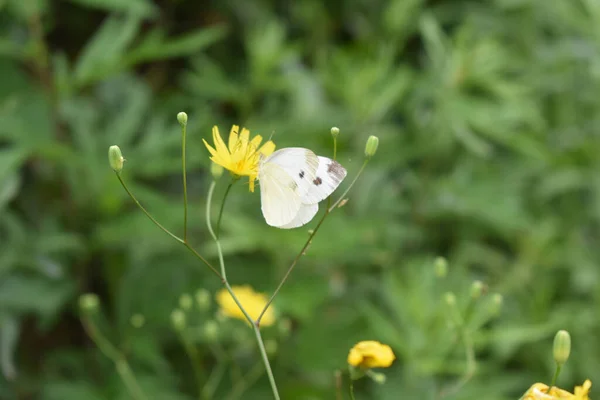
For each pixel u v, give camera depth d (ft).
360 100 3.60
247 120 3.77
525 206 3.93
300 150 2.47
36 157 3.28
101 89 3.72
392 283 3.18
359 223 3.20
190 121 3.56
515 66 4.12
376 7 4.63
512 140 3.61
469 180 3.67
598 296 3.59
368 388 3.18
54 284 3.06
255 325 2.52
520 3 4.06
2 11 3.31
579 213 3.90
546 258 3.66
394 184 3.82
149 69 4.35
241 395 3.14
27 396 3.16
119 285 3.22
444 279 3.27
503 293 3.53
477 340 3.07
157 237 3.10
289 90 3.92
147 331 3.14
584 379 3.41
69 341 3.52
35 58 3.16
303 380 3.20
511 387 3.12
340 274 3.44
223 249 3.08
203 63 3.80
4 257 3.00
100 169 3.11
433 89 3.72
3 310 2.99
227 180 3.36
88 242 3.17
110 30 3.14
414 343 3.09
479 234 3.80
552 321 3.29
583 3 4.06
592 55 3.85
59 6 4.12
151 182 3.75
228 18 4.45
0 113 3.06
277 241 3.10
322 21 4.54
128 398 3.02
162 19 4.32
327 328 3.16
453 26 4.77
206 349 3.22
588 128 3.91
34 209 3.25
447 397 3.06
